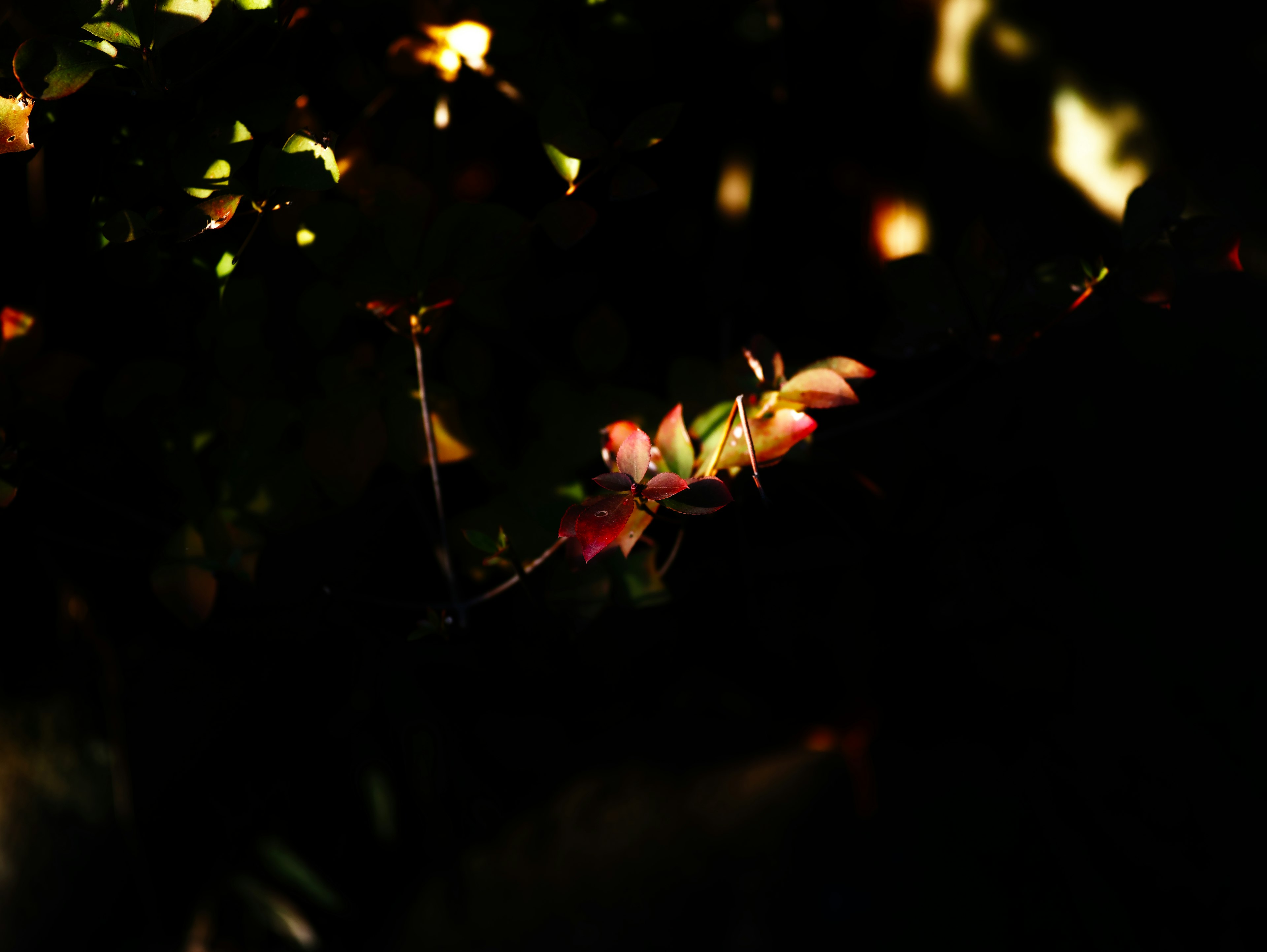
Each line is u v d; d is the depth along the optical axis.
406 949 1.49
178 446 1.36
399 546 1.40
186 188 1.27
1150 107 1.31
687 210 1.38
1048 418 1.36
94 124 1.32
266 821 1.48
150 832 1.48
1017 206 1.35
